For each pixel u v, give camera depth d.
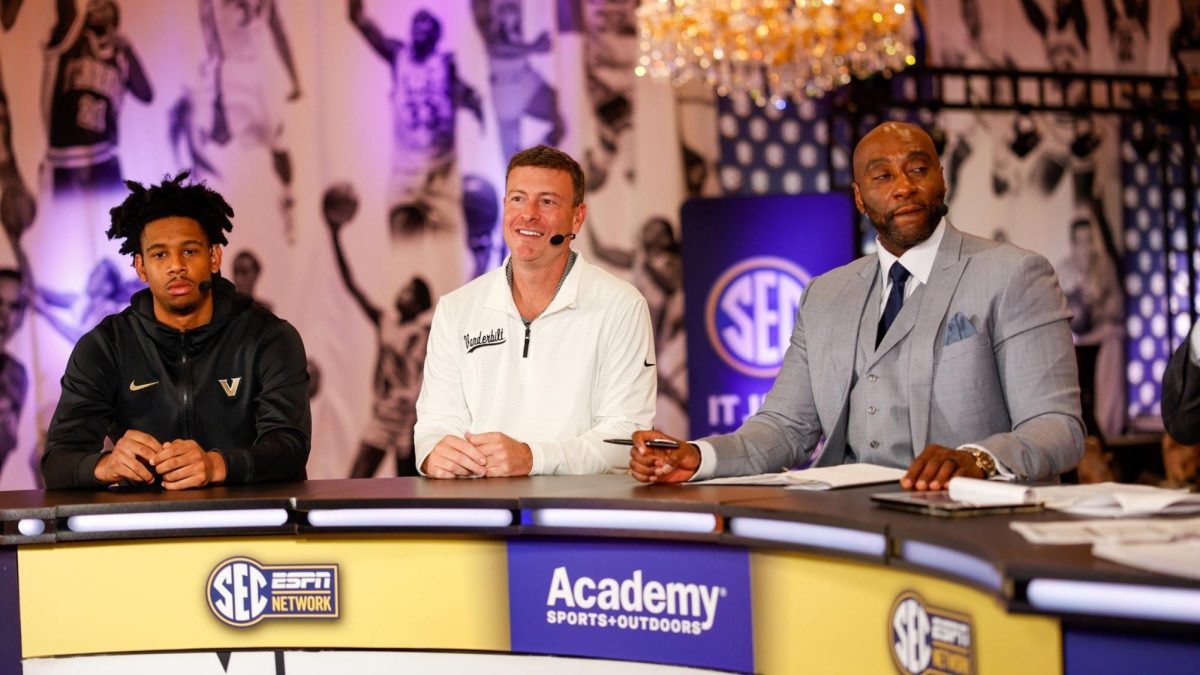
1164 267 6.22
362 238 5.46
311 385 5.41
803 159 5.89
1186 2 6.22
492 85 5.56
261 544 2.27
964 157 6.04
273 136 5.39
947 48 6.02
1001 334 2.41
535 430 2.86
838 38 4.77
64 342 5.27
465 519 2.15
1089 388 5.50
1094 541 1.46
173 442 2.45
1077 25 6.14
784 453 2.57
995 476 2.09
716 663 2.00
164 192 2.73
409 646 2.22
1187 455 5.46
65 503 2.28
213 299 2.79
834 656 1.84
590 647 2.12
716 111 5.77
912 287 2.53
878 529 1.69
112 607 2.29
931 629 1.65
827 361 2.59
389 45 5.48
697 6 4.67
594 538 2.11
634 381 2.85
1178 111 6.20
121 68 5.31
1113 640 1.39
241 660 2.27
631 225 5.65
